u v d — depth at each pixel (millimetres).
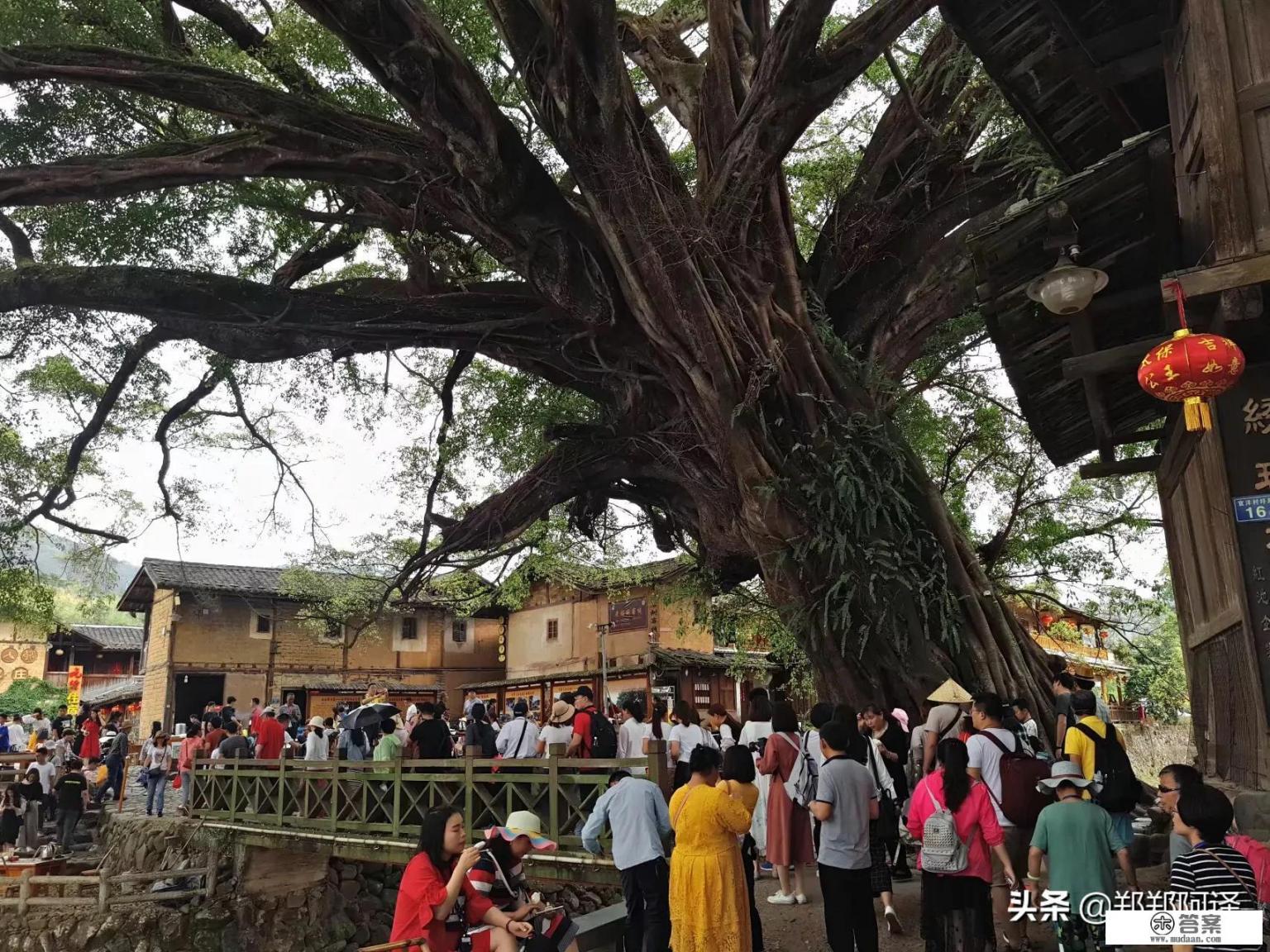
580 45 9773
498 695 32594
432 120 10688
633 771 8086
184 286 13609
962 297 13922
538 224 11922
